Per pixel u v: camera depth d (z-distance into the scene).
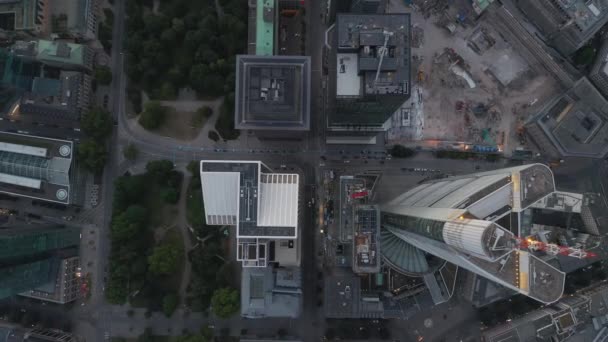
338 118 184.75
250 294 198.50
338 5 199.75
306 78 188.00
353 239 174.62
